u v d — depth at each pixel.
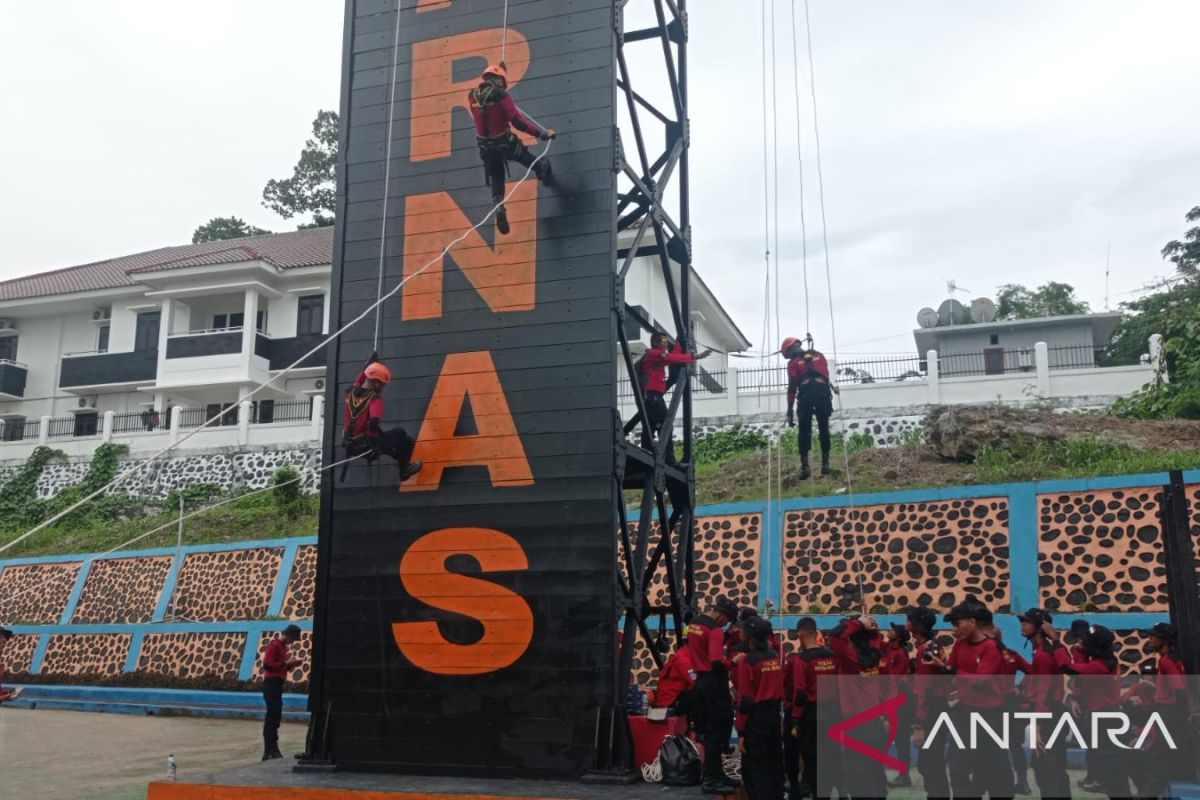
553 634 8.75
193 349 33.78
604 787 8.08
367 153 10.52
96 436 32.47
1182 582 9.18
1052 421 19.09
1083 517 14.50
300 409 32.41
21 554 26.86
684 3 12.32
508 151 9.08
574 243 9.47
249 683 19.31
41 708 20.09
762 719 7.75
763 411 24.08
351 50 10.84
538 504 9.06
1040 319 32.09
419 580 9.30
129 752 13.48
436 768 8.84
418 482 9.50
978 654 7.44
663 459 10.41
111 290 35.25
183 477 30.11
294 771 9.14
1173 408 19.81
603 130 9.59
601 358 9.16
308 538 21.27
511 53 10.11
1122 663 13.16
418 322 9.86
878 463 19.41
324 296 34.28
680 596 10.61
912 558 15.44
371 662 9.28
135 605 22.34
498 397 9.41
